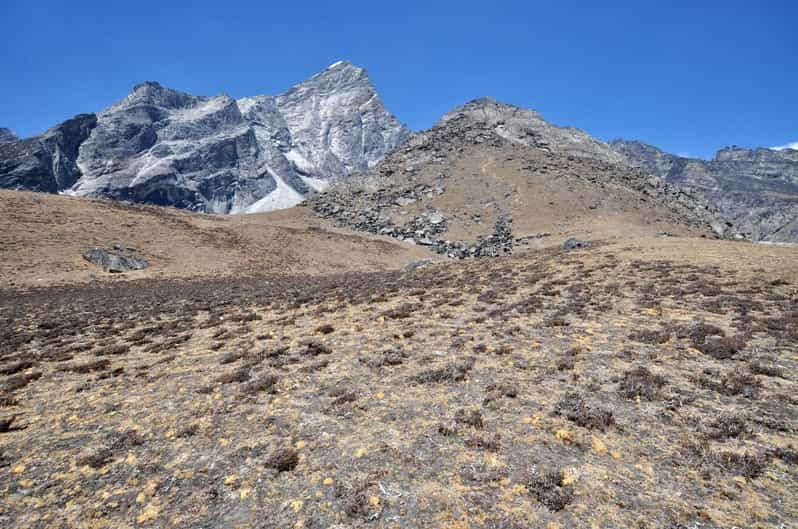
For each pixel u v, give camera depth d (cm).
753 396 1070
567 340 1606
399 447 930
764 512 682
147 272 6581
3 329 2648
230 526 730
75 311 3353
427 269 4722
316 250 9825
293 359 1559
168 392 1344
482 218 13700
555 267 3431
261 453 941
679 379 1204
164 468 909
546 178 15538
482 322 1959
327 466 876
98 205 9031
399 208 15150
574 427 969
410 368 1414
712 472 793
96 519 764
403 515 724
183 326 2423
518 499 745
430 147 19950
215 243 8644
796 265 2606
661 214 12862
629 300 2167
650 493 745
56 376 1602
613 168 17375
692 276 2562
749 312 1811
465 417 1024
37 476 907
